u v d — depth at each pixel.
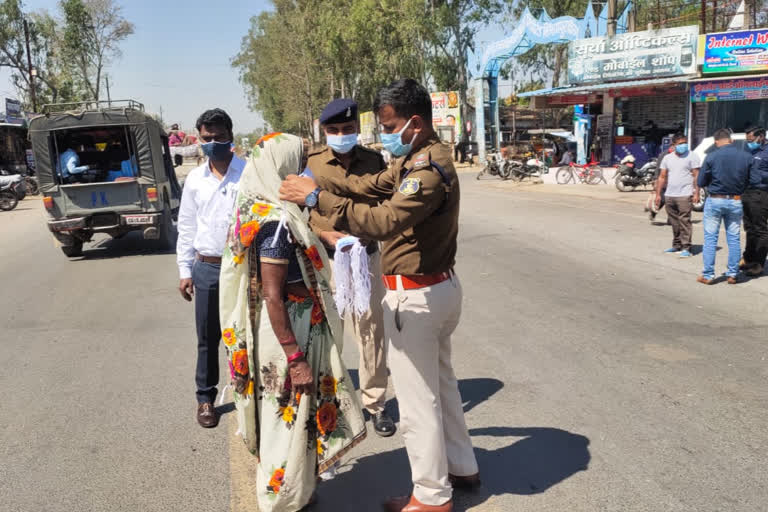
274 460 2.80
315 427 2.88
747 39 17.98
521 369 4.84
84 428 4.11
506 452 3.60
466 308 6.59
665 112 23.50
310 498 3.00
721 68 18.56
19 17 43.78
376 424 3.93
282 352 2.78
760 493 3.09
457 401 3.14
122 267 9.98
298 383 2.74
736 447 3.55
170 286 8.37
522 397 4.33
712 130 19.28
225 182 3.86
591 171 21.48
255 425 2.92
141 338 6.06
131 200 10.92
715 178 7.07
